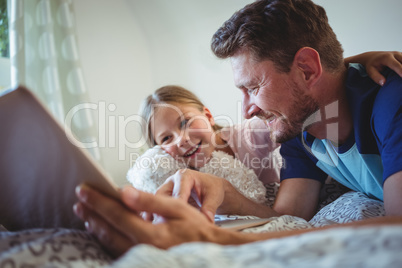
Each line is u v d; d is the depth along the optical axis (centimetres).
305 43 91
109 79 225
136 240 49
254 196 107
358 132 89
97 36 222
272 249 36
